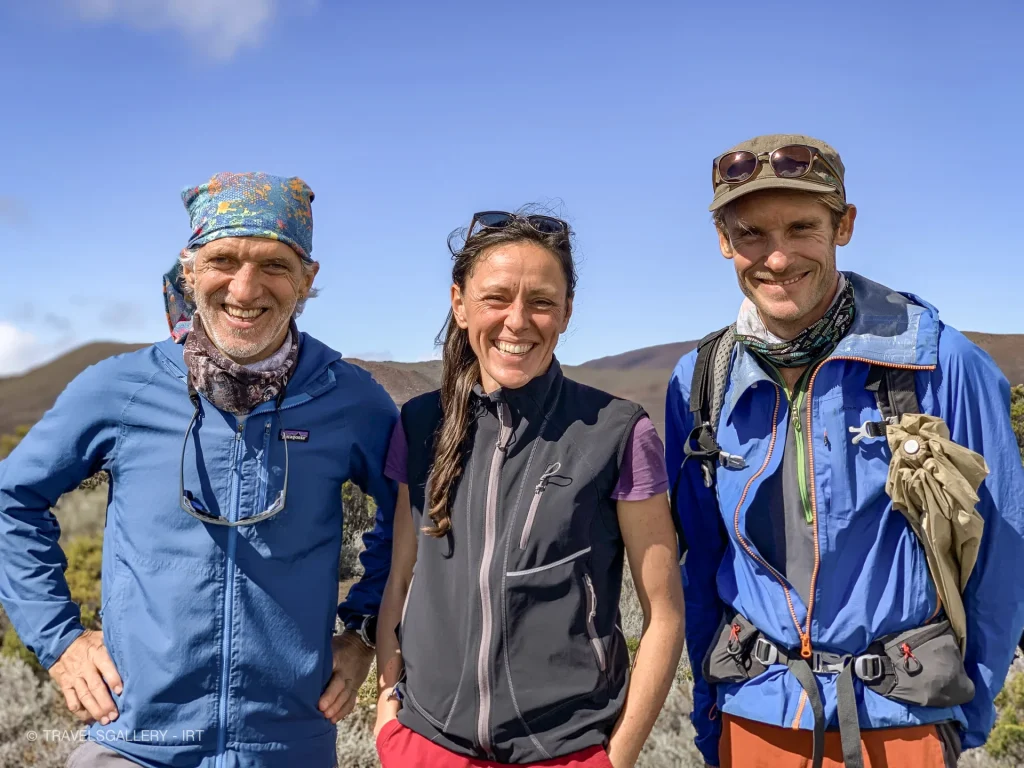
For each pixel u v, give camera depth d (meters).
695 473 1.57
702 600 1.58
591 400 1.39
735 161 1.43
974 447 1.38
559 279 1.38
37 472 1.45
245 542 1.44
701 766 2.75
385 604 1.48
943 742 1.37
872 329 1.42
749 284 1.46
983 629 1.38
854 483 1.40
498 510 1.34
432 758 1.31
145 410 1.46
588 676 1.30
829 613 1.38
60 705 3.06
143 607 1.41
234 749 1.40
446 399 1.43
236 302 1.44
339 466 1.52
